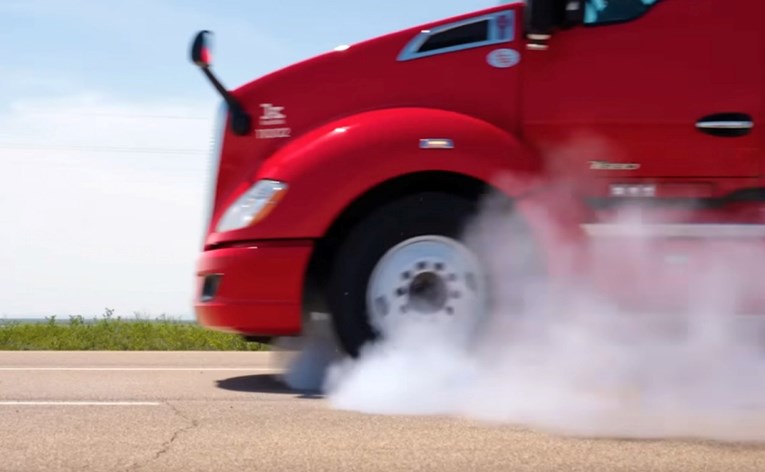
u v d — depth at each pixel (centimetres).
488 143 496
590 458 321
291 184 495
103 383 561
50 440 356
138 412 427
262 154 526
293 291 494
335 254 505
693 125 509
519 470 304
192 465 312
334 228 512
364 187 491
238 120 527
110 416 414
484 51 520
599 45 514
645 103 511
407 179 499
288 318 494
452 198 500
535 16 502
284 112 527
